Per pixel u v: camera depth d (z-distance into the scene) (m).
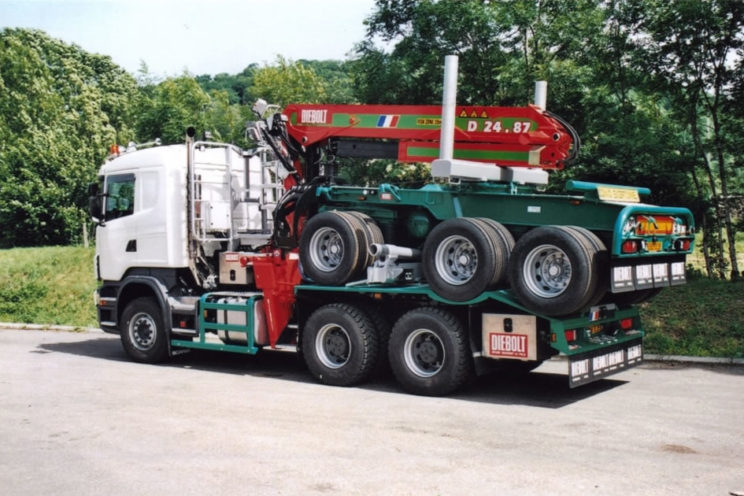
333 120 11.60
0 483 6.20
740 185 16.52
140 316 12.35
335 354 10.34
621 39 16.16
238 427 7.87
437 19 17.02
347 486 6.02
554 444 7.22
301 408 8.79
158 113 39.50
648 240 9.04
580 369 8.98
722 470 6.43
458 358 9.31
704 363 11.51
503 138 10.30
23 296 19.19
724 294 13.81
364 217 10.23
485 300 9.32
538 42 16.78
